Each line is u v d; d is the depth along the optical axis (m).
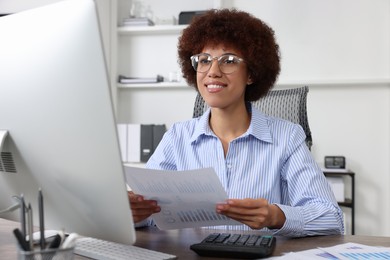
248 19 1.25
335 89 3.07
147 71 3.34
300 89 1.55
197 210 0.89
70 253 0.55
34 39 0.65
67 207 0.72
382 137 3.02
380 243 0.89
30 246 0.55
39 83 0.65
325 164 2.98
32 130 0.69
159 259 0.70
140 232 1.00
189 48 1.28
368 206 3.03
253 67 1.24
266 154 1.22
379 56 3.00
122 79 3.22
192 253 0.79
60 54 0.62
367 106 3.03
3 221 1.11
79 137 0.64
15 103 0.69
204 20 1.25
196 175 0.77
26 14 0.67
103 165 0.63
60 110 0.64
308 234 0.97
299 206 1.07
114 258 0.70
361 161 3.04
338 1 3.05
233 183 1.21
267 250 0.74
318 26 3.08
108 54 3.17
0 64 0.70
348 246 0.83
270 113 1.53
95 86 0.60
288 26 3.12
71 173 0.67
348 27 3.04
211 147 1.27
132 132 3.00
